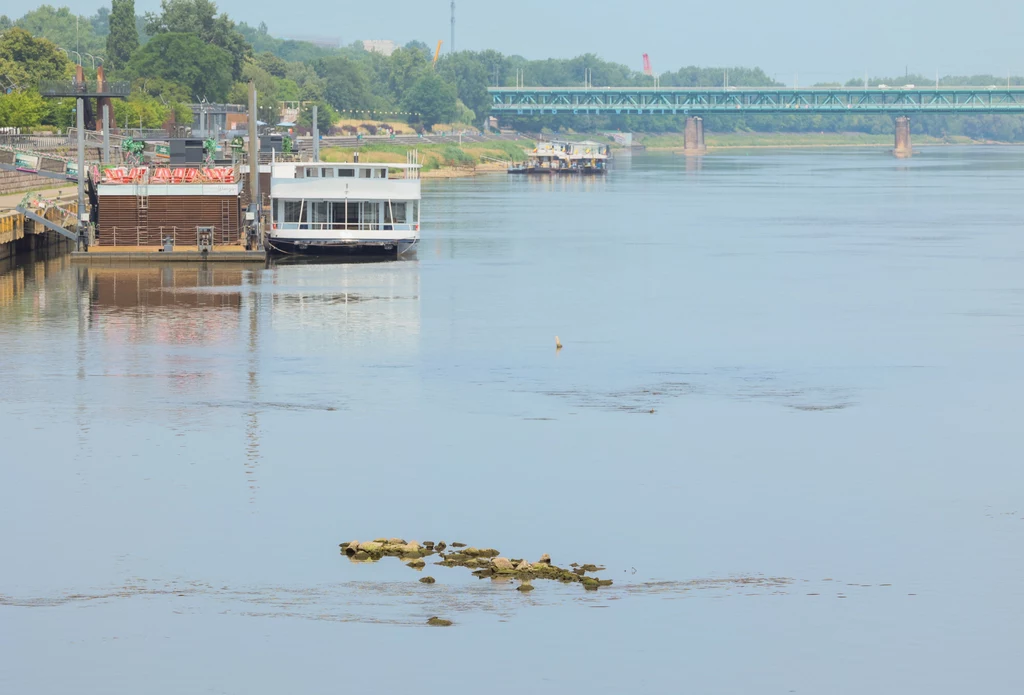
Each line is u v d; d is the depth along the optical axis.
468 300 189.00
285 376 139.38
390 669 74.62
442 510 98.38
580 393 133.38
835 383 138.62
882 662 75.62
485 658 75.75
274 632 78.50
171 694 72.31
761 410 127.38
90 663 75.19
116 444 114.44
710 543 92.06
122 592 83.69
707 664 75.31
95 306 178.75
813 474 107.56
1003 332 166.88
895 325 172.00
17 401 128.25
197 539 92.31
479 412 125.62
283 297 187.75
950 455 113.06
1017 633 78.88
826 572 87.25
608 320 174.38
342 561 88.38
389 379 138.62
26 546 91.00
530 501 100.50
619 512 98.19
